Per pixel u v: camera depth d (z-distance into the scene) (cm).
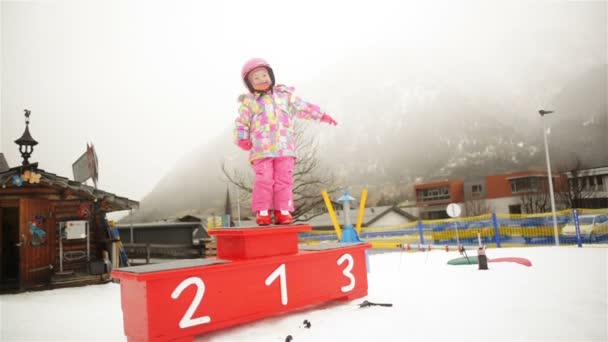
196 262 331
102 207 988
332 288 403
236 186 2867
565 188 4228
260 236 356
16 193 859
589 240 1477
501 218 1873
